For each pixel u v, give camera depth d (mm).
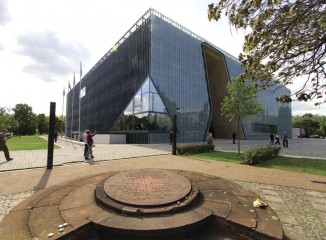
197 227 3957
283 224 4512
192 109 37156
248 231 3789
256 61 4379
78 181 6293
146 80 31469
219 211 4359
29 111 88188
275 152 14047
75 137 46656
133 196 4621
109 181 5570
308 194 6480
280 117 65062
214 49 42625
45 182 7414
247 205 4730
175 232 3670
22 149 17828
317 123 83062
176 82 34625
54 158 12711
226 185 6098
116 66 41125
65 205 4613
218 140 42781
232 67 46312
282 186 7277
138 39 34531
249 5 3432
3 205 5387
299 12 3600
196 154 15477
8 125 53625
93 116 54938
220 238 3895
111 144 27562
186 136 35344
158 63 32062
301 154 16891
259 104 17516
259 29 3600
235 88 16812
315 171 9516
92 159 12453
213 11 3826
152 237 3660
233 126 47312
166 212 4113
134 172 6434
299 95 4387
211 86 48656
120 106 38156
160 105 31453
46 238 3406
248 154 11500
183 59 36531
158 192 4852
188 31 38781
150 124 29922
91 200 4852
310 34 4176
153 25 32219
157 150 18359
